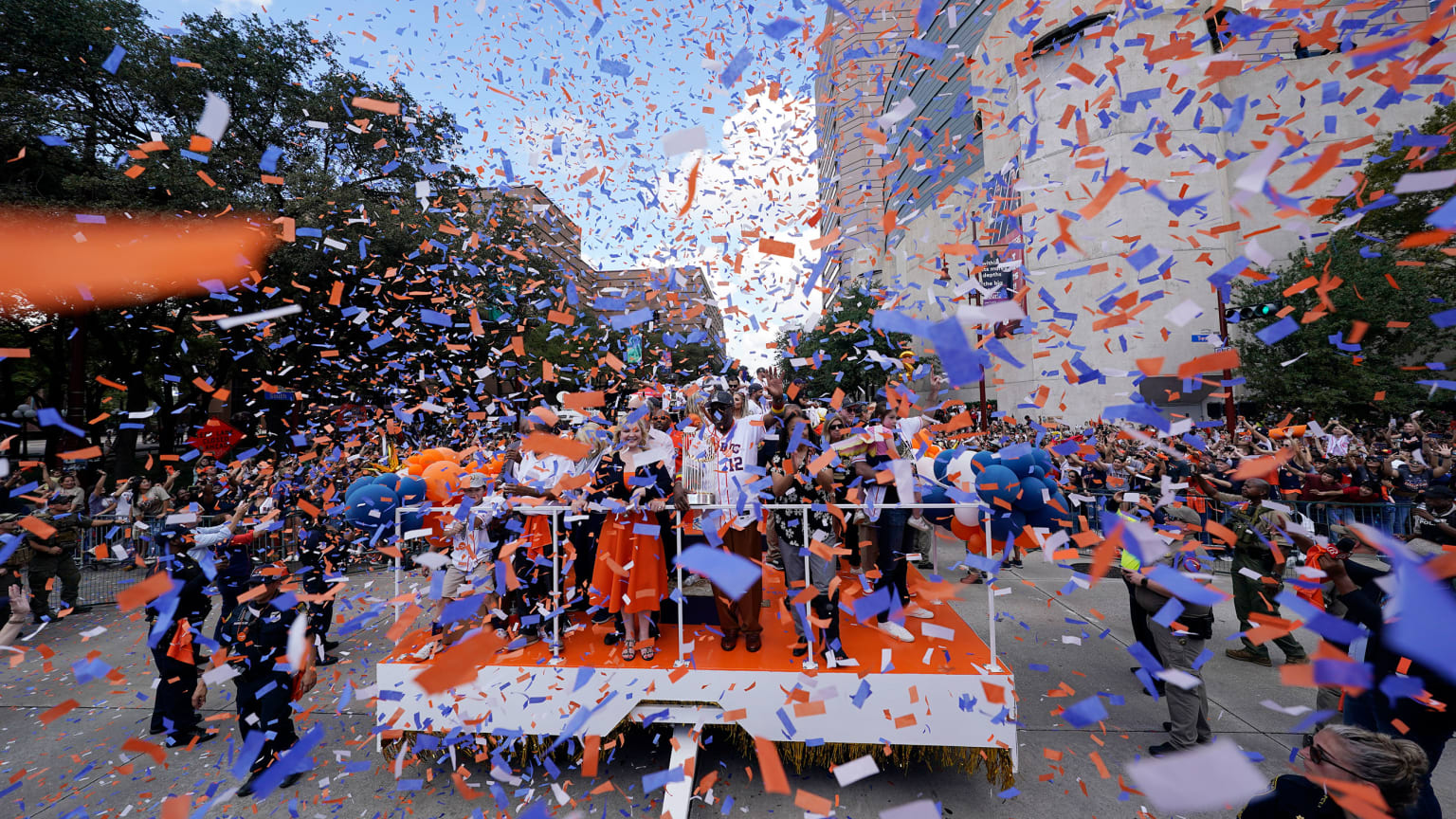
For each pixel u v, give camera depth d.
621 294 5.41
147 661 4.79
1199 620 3.09
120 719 3.79
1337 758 1.65
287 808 2.88
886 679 2.80
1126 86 14.30
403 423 9.24
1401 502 6.14
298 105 12.18
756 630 3.10
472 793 2.96
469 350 9.93
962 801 2.82
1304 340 13.09
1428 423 10.47
